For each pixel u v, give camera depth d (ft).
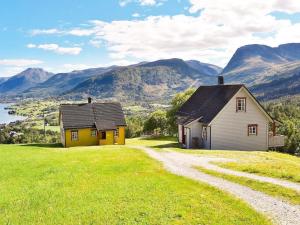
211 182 73.31
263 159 111.04
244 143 170.09
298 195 62.23
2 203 58.13
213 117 163.43
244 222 48.80
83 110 223.30
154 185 70.23
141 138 287.07
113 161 105.60
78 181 74.90
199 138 174.29
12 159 113.70
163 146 181.57
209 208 54.70
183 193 63.82
